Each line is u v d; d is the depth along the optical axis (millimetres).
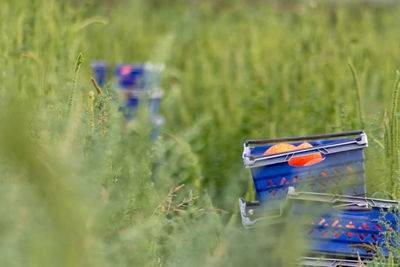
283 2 36188
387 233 12023
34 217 5664
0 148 3484
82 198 4016
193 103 23734
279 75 22875
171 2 48906
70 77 13672
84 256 3996
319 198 11680
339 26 27078
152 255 9461
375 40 30984
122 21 34625
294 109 21750
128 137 11883
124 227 9281
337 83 21438
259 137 20266
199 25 38438
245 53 26984
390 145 14039
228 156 18953
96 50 27344
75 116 9836
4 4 17422
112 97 11914
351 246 11953
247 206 12578
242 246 9211
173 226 10547
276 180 12742
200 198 13711
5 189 6191
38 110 9867
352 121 17781
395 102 13883
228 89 23281
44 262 4297
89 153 9180
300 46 24984
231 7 42469
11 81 13234
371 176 14352
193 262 9164
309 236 11773
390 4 39031
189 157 13742
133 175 10656
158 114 20438
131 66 20859
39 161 3717
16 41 16281
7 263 5875
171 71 25578
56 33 16812
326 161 12773
